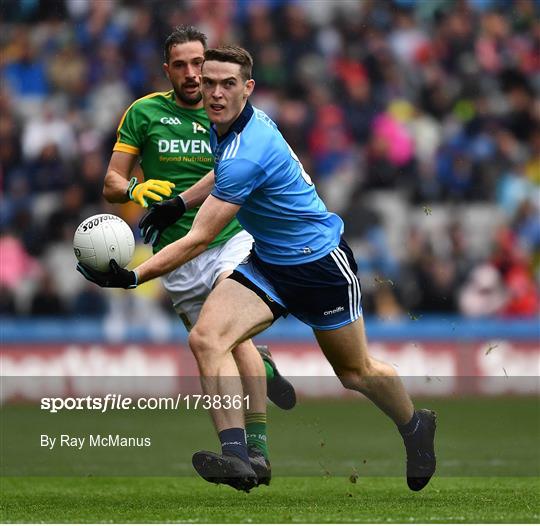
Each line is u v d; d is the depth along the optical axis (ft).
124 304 173.58
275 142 63.41
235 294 64.85
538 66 222.48
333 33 219.82
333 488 77.15
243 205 64.80
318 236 65.31
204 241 62.90
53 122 204.85
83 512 61.26
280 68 214.90
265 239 65.36
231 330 64.03
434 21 223.51
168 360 165.89
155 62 216.33
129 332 166.50
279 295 65.72
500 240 186.19
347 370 68.03
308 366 166.20
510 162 205.67
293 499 69.10
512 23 225.97
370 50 216.54
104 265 62.75
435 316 177.27
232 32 219.82
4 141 201.05
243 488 63.00
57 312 174.81
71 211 186.91
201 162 79.20
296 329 167.63
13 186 194.29
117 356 165.89
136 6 222.07
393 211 197.26
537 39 225.35
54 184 194.80
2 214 191.83
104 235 62.64
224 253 79.36
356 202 188.44
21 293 179.63
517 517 57.31
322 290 65.51
